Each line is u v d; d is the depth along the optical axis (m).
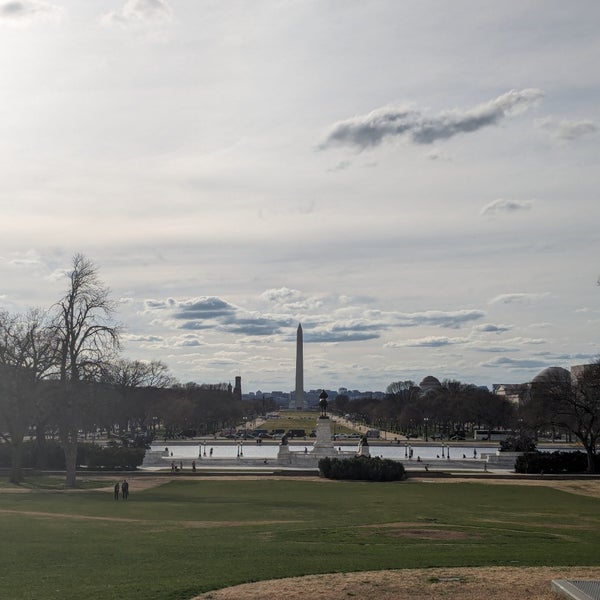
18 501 73.88
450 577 32.78
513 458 134.88
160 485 95.00
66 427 96.19
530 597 29.09
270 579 33.22
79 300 95.94
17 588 32.81
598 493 89.44
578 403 123.94
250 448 189.12
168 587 32.12
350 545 44.53
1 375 99.31
